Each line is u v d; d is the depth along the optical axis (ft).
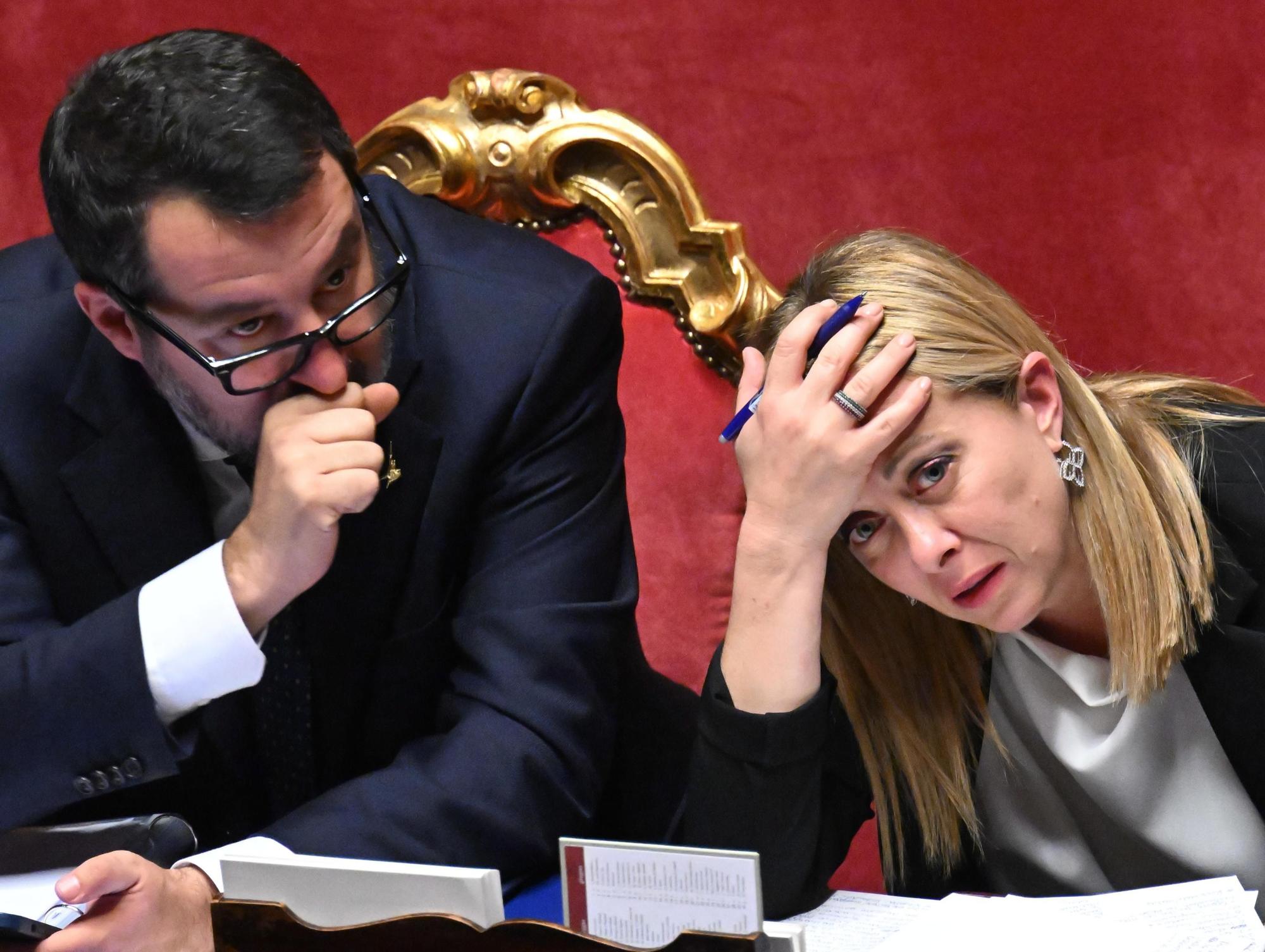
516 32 30.09
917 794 19.44
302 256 16.76
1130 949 13.14
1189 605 17.63
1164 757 18.25
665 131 29.63
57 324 20.92
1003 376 16.65
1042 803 19.72
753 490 17.63
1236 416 19.34
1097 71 27.43
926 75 28.17
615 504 20.84
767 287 23.98
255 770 21.16
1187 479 17.98
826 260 18.22
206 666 18.24
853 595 18.97
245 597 18.16
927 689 19.30
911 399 16.39
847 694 19.27
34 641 18.67
